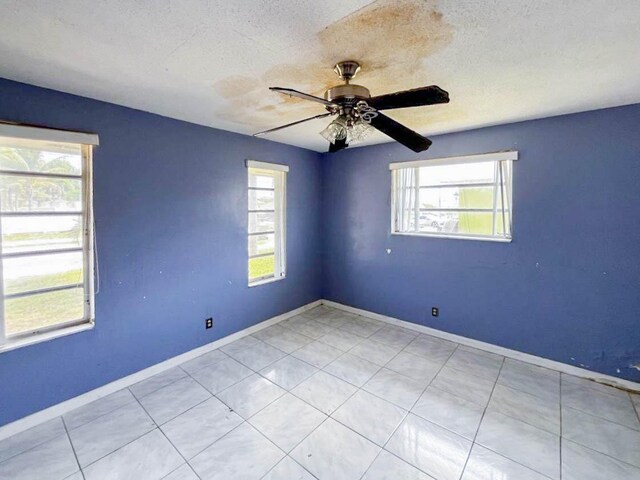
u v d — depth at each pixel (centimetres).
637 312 233
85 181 224
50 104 201
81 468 168
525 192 274
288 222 386
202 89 202
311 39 142
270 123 281
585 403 222
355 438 190
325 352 302
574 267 256
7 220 194
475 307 310
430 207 344
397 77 183
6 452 179
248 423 203
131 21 128
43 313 210
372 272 388
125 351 244
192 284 288
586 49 152
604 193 240
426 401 225
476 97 215
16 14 122
